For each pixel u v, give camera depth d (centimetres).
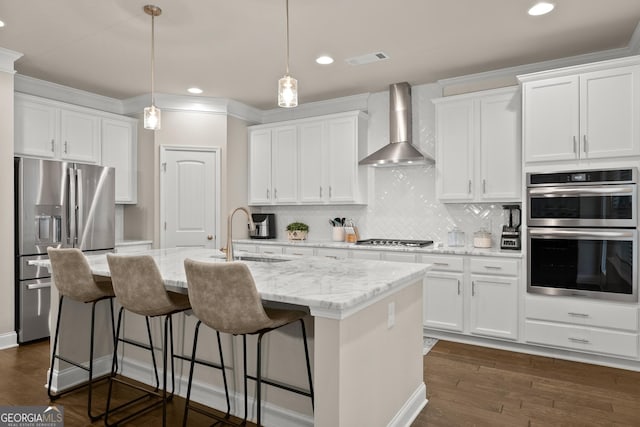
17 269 373
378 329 202
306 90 479
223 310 179
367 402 192
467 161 404
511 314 355
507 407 255
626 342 310
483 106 395
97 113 464
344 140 480
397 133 452
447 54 371
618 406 256
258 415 185
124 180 496
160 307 216
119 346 304
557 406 256
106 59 382
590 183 322
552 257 337
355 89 476
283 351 226
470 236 437
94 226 424
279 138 529
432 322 392
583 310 326
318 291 178
